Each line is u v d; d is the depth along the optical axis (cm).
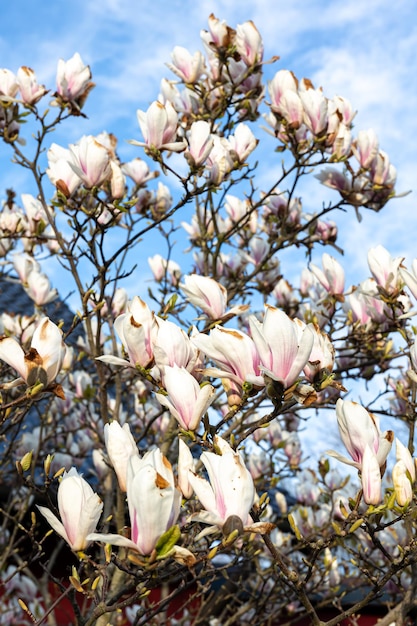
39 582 269
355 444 131
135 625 148
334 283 236
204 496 115
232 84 249
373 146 230
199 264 280
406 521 154
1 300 471
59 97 221
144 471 111
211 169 205
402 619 160
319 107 223
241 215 270
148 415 304
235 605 298
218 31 244
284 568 137
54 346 139
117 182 191
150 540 111
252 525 116
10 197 273
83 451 284
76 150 187
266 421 135
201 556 133
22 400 140
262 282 281
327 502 277
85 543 124
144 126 196
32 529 156
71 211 199
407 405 182
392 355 230
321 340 140
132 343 141
